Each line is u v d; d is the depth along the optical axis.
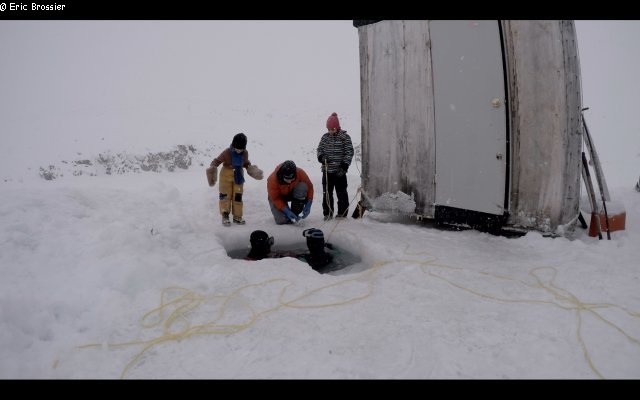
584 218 5.14
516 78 4.77
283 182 5.86
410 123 5.77
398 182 6.04
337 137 6.36
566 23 4.45
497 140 4.98
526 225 4.98
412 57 5.61
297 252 5.44
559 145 4.62
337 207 6.91
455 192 5.46
